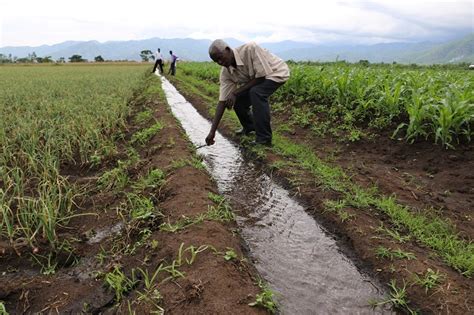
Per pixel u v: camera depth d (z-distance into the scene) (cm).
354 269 273
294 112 775
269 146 548
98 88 1250
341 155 537
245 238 313
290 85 905
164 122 646
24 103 907
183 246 263
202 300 213
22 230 314
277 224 338
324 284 256
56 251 286
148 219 320
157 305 216
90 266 275
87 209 365
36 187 409
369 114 655
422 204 366
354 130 610
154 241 278
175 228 289
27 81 1608
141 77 1880
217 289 219
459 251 279
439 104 545
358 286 255
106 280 247
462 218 340
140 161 473
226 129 677
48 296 243
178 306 212
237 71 516
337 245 304
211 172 470
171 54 2177
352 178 428
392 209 344
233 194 402
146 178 413
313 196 379
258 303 213
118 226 328
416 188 409
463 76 858
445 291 234
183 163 423
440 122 494
